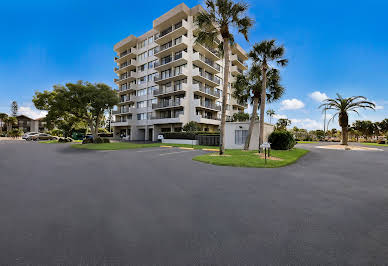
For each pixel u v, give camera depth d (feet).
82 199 13.47
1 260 6.73
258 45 48.67
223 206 12.19
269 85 56.13
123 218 10.33
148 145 74.95
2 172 23.07
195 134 86.38
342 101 81.00
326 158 39.58
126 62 150.82
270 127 65.16
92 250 7.39
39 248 7.50
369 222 9.98
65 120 104.42
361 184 18.06
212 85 121.90
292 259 6.87
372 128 172.65
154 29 122.31
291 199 13.64
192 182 18.53
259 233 8.75
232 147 63.36
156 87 126.00
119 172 23.41
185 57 105.19
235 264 6.59
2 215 10.65
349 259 6.89
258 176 21.40
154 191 15.47
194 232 8.81
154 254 7.14
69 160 33.65
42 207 11.90
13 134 165.07
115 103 82.23
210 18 42.47
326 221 10.07
